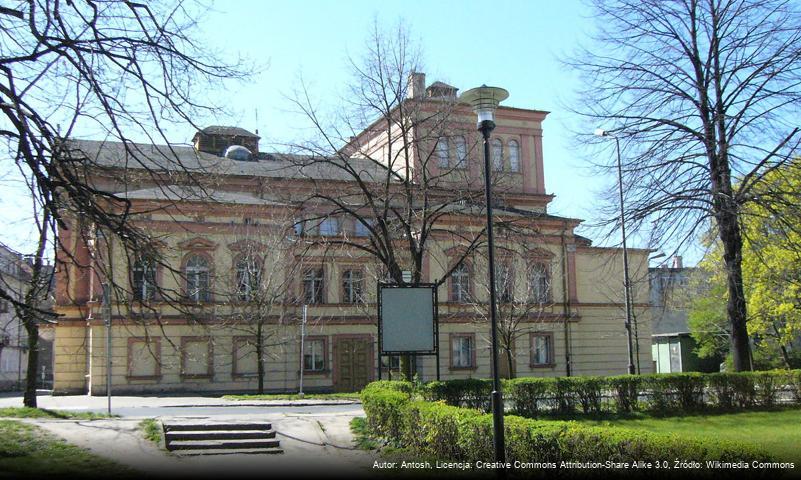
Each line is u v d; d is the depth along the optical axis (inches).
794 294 1272.1
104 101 521.7
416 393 831.1
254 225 1497.3
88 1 525.7
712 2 1002.7
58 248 577.9
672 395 975.6
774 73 951.6
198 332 1448.1
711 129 983.6
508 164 1662.2
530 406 936.9
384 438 660.7
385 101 1068.5
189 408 986.1
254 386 1499.8
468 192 1112.2
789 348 1737.2
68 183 538.9
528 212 1820.9
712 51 1005.8
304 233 1248.2
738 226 981.8
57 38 512.4
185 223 1446.9
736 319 1031.6
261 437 663.8
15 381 2493.8
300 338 1553.9
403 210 1306.6
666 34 1024.9
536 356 1759.4
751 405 987.3
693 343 2215.8
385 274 1266.0
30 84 524.4
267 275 1459.2
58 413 831.1
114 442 620.1
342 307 1608.0
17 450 558.6
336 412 872.3
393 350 785.6
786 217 919.7
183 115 547.2
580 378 970.1
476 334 1694.1
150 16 539.5
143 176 607.5
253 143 1857.8
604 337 1823.3
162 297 599.8
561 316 1769.2
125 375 1409.9
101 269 591.2
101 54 528.1
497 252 1430.9
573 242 1813.5
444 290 1684.3
